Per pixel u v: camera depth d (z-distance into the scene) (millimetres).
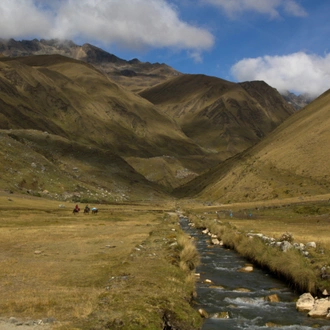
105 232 43031
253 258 30312
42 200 111938
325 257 22219
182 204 183000
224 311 17109
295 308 17906
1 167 133625
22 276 18906
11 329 10914
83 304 13758
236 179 184875
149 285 16078
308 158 150500
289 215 79062
